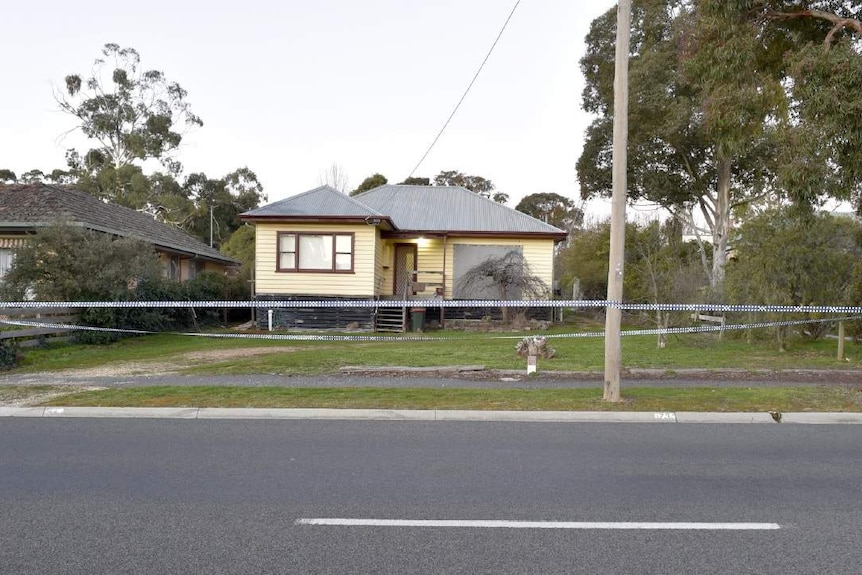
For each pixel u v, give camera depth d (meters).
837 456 6.81
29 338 15.73
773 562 4.15
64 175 48.06
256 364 12.86
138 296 18.59
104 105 44.94
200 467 6.25
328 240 23.17
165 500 5.30
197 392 9.80
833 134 11.16
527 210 57.50
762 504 5.28
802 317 16.02
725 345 16.88
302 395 9.63
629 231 25.70
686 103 24.86
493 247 26.16
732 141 13.55
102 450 6.89
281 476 5.98
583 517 4.95
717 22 13.14
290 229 23.16
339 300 23.08
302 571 3.98
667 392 9.97
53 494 5.44
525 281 24.36
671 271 18.30
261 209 23.03
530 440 7.42
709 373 11.95
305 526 4.73
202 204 50.06
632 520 4.89
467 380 11.24
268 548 4.32
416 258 26.52
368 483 5.78
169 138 46.66
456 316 25.48
